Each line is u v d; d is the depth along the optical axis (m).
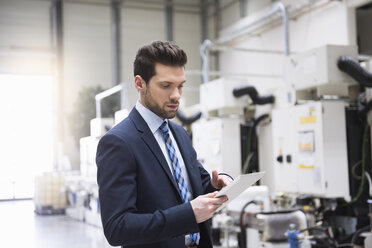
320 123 3.82
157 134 1.36
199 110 6.73
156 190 1.26
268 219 3.27
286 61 4.25
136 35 12.95
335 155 3.83
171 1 13.15
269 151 5.36
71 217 9.34
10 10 12.05
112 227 1.16
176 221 1.15
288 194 4.25
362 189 3.84
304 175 4.01
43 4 12.31
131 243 1.17
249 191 3.90
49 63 12.41
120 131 1.28
